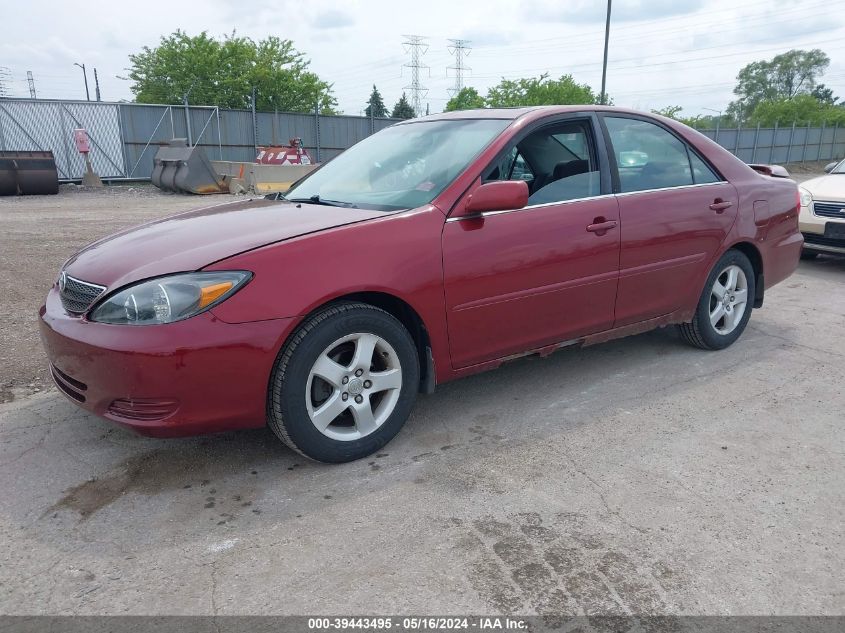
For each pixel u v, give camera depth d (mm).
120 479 2961
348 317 2928
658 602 2195
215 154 22625
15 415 3592
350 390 3027
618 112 4074
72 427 3455
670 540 2529
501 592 2234
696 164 4406
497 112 3855
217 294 2672
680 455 3209
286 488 2895
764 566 2385
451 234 3203
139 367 2584
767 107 60125
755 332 5254
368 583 2281
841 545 2510
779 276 4988
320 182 3990
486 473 3027
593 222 3703
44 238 9344
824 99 106500
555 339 3738
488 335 3418
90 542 2506
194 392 2656
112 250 3131
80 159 20578
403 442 3340
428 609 2156
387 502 2783
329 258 2883
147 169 21609
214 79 39625
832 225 7520
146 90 40938
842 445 3320
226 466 3086
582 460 3154
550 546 2484
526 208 3479
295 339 2830
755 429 3500
